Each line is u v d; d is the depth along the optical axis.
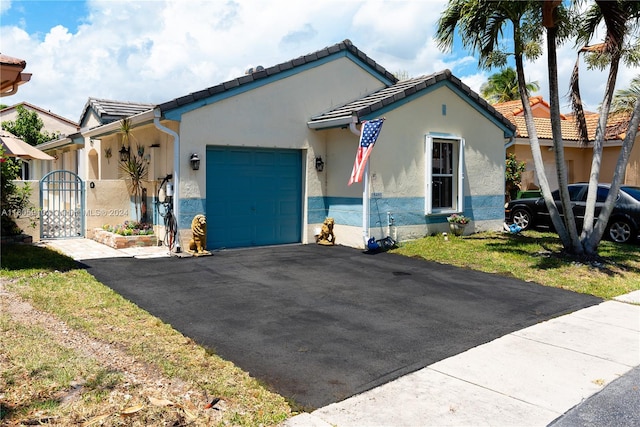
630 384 4.64
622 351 5.49
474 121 13.32
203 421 3.71
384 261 10.22
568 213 10.12
